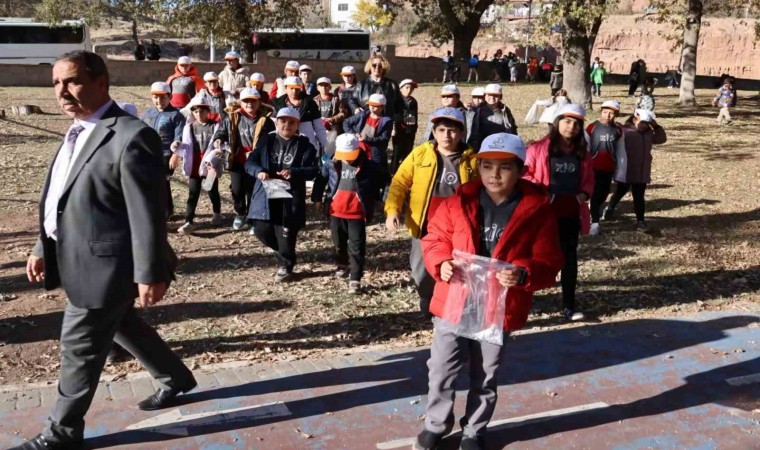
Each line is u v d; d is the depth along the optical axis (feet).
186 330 20.11
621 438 15.02
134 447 14.07
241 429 14.87
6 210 33.45
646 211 37.86
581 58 84.28
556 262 12.77
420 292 19.13
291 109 23.39
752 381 17.78
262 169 23.35
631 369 18.31
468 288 12.84
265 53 128.26
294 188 23.61
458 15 148.25
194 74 39.11
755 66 245.65
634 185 33.27
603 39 257.55
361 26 269.64
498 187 12.58
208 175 28.25
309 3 132.05
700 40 251.60
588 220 21.35
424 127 68.95
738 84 144.46
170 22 114.32
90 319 12.59
